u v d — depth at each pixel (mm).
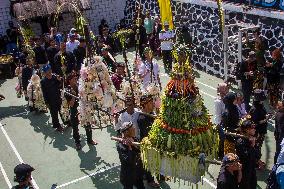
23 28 16250
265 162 8422
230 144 6969
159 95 8953
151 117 7125
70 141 10031
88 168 8742
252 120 7734
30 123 11281
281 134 7273
